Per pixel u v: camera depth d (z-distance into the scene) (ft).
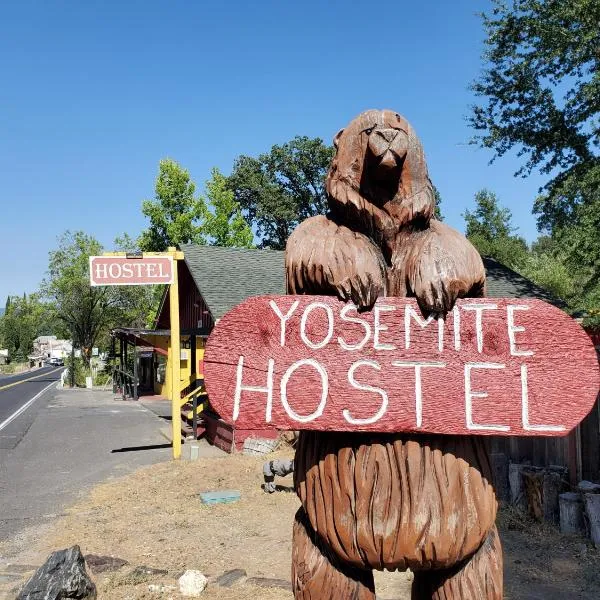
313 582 7.09
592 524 18.54
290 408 6.84
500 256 116.06
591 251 42.57
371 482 6.70
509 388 6.77
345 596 7.02
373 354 6.85
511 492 22.31
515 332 6.84
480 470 6.90
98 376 107.24
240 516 22.86
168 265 34.01
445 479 6.69
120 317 111.14
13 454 36.50
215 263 47.85
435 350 6.84
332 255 6.98
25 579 16.74
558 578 16.25
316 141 110.93
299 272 7.20
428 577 7.25
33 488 27.91
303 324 6.93
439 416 6.73
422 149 7.25
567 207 45.57
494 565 7.00
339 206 7.28
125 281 33.06
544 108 45.96
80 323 110.01
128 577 16.49
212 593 15.61
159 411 58.95
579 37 41.55
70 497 26.22
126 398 72.74
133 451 37.17
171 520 22.38
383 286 7.10
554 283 79.30
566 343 6.82
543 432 6.70
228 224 95.09
